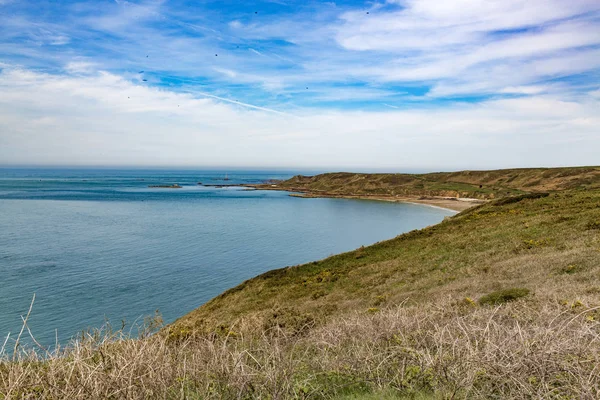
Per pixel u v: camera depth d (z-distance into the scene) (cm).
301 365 616
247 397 509
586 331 538
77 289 3659
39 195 15438
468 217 4250
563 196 4366
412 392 493
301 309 2128
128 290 3688
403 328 748
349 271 3123
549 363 477
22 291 3544
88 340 627
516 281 1727
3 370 536
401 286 2314
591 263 1719
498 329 650
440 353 541
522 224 3203
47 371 520
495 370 486
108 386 475
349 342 765
